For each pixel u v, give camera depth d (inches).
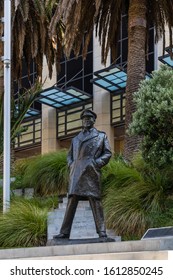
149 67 1264.8
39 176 754.2
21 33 984.3
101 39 995.3
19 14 986.7
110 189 653.3
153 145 641.0
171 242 373.7
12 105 836.0
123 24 1295.5
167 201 617.3
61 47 1050.7
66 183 727.1
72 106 1443.2
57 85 1434.5
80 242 459.2
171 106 613.9
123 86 1307.8
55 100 1407.5
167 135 633.6
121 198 620.1
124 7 947.3
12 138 829.2
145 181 645.3
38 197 735.7
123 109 1328.7
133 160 719.1
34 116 1521.9
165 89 633.6
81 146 472.7
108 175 677.3
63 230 468.4
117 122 1338.6
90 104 1402.6
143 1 850.1
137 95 665.0
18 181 792.3
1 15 932.6
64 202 671.8
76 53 917.8
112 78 1250.0
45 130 1477.6
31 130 1529.3
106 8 917.8
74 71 1419.8
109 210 611.2
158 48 1250.6
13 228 613.0
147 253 361.1
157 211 597.9
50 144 1466.5
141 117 637.3
